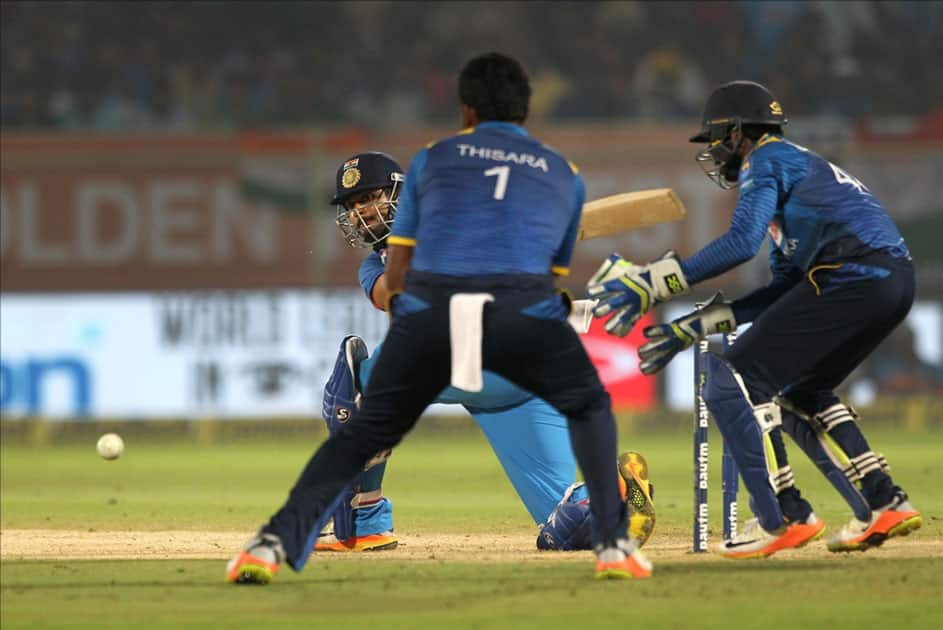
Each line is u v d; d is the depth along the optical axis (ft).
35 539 92.73
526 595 56.24
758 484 65.46
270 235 245.65
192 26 302.25
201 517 112.98
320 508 59.16
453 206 57.72
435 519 106.63
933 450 196.03
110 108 296.30
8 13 298.76
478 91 60.08
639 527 71.82
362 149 247.09
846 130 245.65
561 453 78.02
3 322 243.60
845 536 69.62
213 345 244.63
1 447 237.04
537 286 57.16
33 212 243.60
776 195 64.59
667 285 64.08
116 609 53.57
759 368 65.46
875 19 306.76
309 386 244.42
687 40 305.32
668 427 238.89
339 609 53.11
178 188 245.04
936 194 245.04
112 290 244.22
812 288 65.05
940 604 53.83
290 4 304.50
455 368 55.98
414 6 307.78
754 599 55.06
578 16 305.73
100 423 243.40
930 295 245.04
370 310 245.45
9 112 294.05
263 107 298.56
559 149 243.81
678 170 242.17
